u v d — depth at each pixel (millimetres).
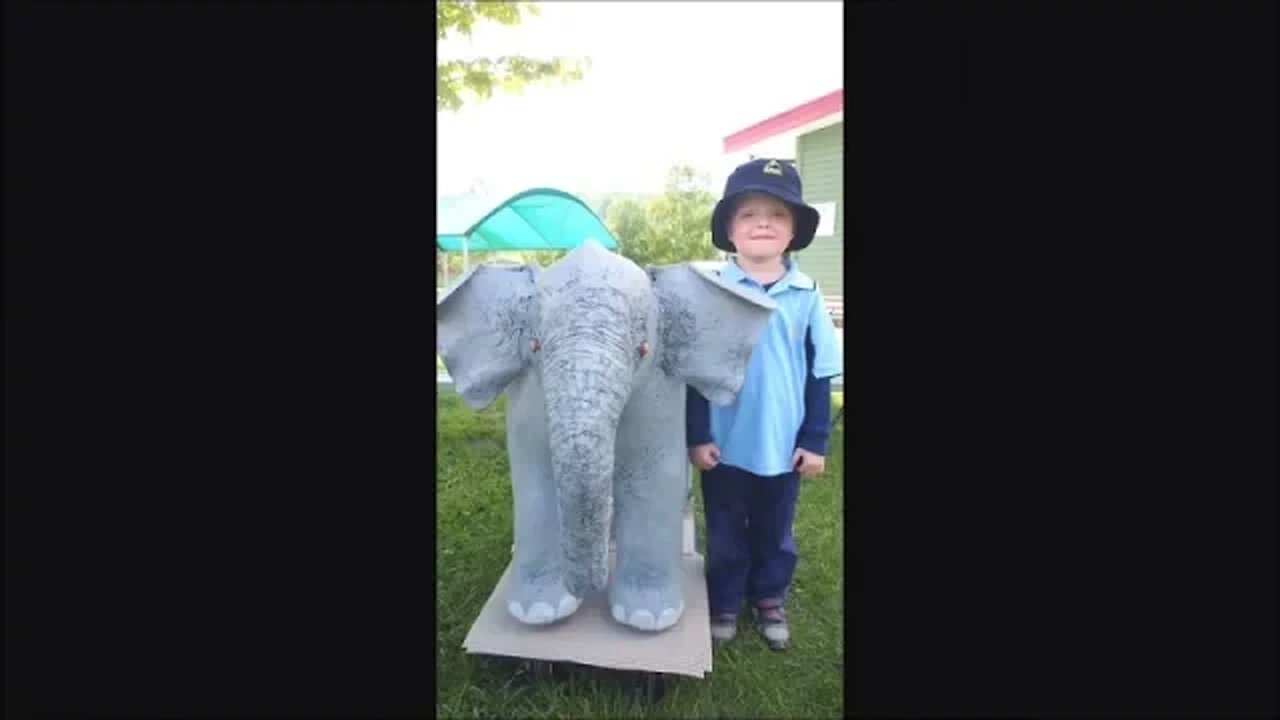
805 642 1838
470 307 1571
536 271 1571
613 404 1386
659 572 1686
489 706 1594
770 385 1753
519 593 1686
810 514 2270
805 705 1652
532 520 1667
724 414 1790
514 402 1632
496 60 2395
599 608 1750
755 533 1879
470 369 1586
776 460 1764
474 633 1649
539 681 1635
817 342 1781
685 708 1608
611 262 1474
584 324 1406
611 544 1893
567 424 1355
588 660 1577
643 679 1661
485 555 2201
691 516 2133
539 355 1511
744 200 1772
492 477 2732
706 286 1594
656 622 1655
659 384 1605
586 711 1576
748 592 1908
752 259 1796
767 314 1582
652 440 1627
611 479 1395
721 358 1600
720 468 1811
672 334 1594
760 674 1731
